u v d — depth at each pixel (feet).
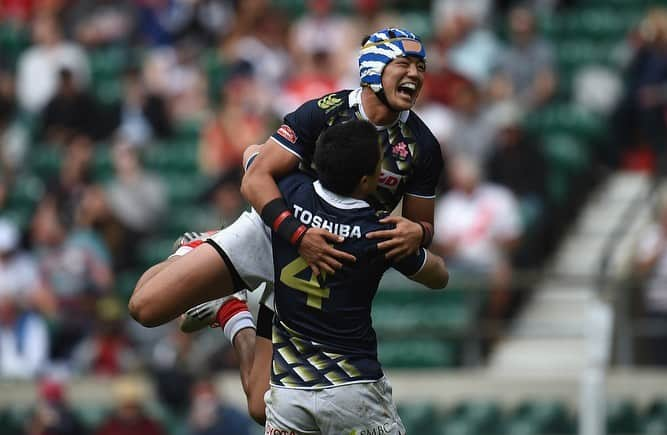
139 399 125.08
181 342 132.87
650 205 146.61
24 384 136.56
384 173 59.77
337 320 58.29
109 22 190.80
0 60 188.75
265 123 160.76
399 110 59.06
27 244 149.38
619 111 155.84
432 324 136.15
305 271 58.54
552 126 156.76
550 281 133.18
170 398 130.72
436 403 130.82
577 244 148.46
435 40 165.89
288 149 59.57
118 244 147.23
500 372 133.80
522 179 142.92
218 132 161.48
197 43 182.19
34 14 195.00
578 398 128.98
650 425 125.18
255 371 63.00
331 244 58.03
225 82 174.70
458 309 137.18
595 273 138.51
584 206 153.17
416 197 60.85
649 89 154.10
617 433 125.29
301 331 58.59
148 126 168.96
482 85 161.07
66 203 149.69
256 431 124.26
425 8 180.45
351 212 58.39
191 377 131.34
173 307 60.64
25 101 180.34
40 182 165.07
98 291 141.69
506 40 175.42
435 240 138.41
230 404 126.82
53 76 180.04
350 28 173.06
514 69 160.97
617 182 155.22
